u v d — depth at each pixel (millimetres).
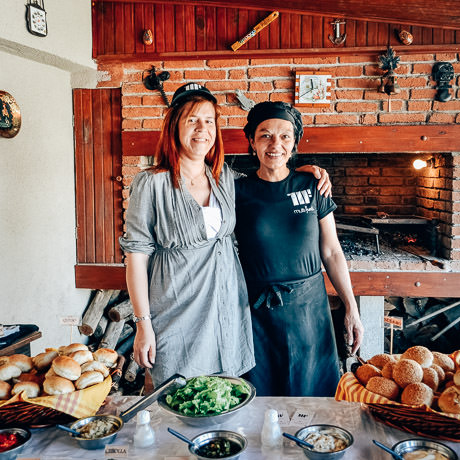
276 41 3510
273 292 1928
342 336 3721
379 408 1303
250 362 1870
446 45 3373
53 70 3531
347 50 3449
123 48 3629
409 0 3309
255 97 3570
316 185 2031
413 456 1154
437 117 3457
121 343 3848
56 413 1314
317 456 1147
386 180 4559
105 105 3773
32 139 3305
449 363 1440
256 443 1259
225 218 1778
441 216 3729
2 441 1233
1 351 1742
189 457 1188
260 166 2107
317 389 2016
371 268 3568
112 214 3850
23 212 3229
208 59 3578
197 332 1710
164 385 1335
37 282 3395
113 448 1215
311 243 1976
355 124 3521
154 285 1746
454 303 3686
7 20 2773
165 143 1726
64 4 3289
